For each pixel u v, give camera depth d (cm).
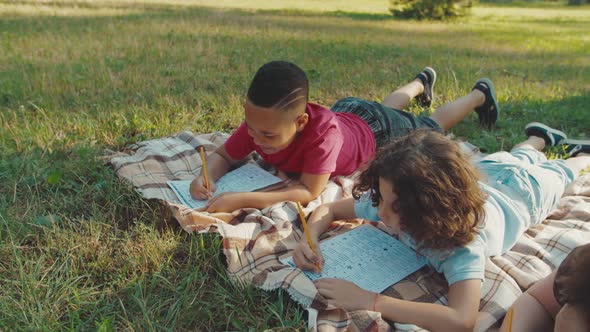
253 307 234
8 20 909
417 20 1504
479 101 443
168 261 253
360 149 353
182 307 232
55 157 360
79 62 602
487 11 2081
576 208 318
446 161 222
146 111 449
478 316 229
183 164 356
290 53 726
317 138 310
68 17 995
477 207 229
